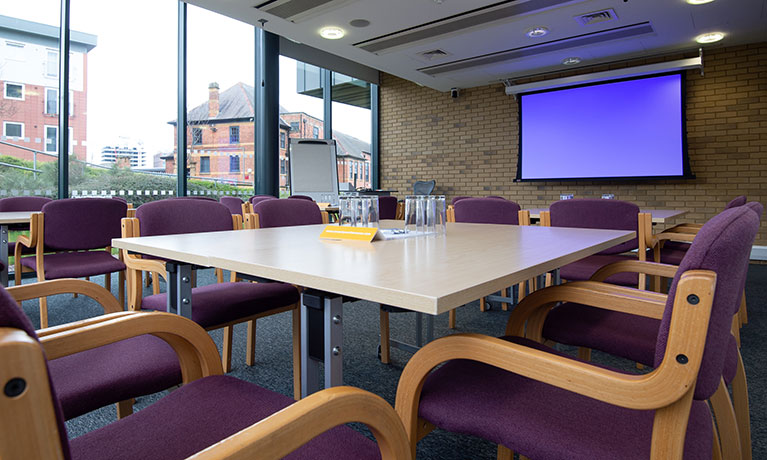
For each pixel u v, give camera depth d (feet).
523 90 21.98
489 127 24.44
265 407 2.69
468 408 2.71
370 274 2.75
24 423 1.06
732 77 18.38
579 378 2.21
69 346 2.39
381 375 6.57
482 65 20.77
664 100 19.54
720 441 3.49
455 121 25.53
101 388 2.97
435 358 2.65
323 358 3.02
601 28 16.39
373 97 27.84
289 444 1.62
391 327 8.96
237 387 2.91
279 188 19.86
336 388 1.88
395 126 27.71
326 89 24.45
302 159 18.57
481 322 9.32
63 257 9.00
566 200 7.64
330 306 2.93
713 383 2.14
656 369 2.10
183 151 17.80
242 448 1.47
